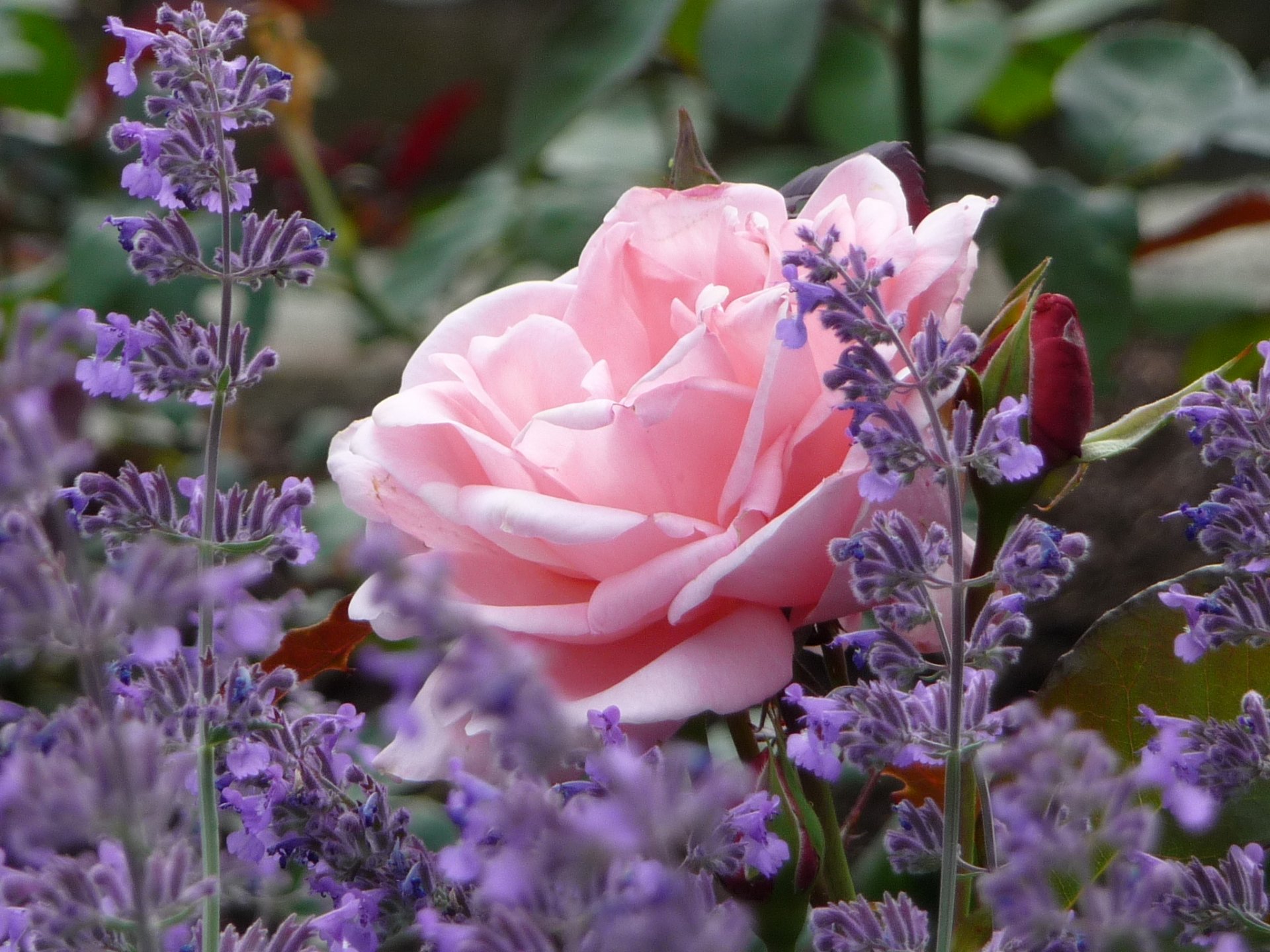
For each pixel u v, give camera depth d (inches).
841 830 16.7
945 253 14.6
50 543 12.3
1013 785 12.1
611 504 15.0
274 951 13.3
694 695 14.1
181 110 14.2
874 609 13.6
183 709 13.4
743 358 15.0
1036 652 23.6
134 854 11.8
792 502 15.0
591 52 30.2
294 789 14.0
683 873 12.8
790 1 30.5
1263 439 14.1
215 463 14.1
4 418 11.5
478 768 14.4
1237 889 13.5
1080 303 27.5
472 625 11.1
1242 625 14.0
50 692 27.7
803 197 17.5
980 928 14.4
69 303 27.7
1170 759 13.7
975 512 19.6
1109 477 26.6
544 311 16.3
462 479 15.4
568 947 11.7
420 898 13.7
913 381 13.6
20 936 12.7
